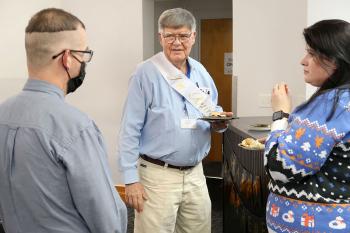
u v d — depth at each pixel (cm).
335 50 111
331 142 110
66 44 102
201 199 195
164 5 479
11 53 405
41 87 103
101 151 104
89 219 100
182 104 184
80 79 110
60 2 404
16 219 101
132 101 182
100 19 393
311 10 312
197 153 187
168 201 184
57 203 99
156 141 183
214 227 315
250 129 206
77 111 103
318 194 117
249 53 341
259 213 196
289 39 327
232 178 241
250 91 344
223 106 529
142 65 186
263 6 332
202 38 529
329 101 112
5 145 100
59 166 97
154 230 186
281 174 117
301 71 325
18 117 101
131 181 180
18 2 399
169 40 181
